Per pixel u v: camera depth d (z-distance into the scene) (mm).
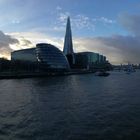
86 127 37438
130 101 62250
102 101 62719
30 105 57344
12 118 43875
